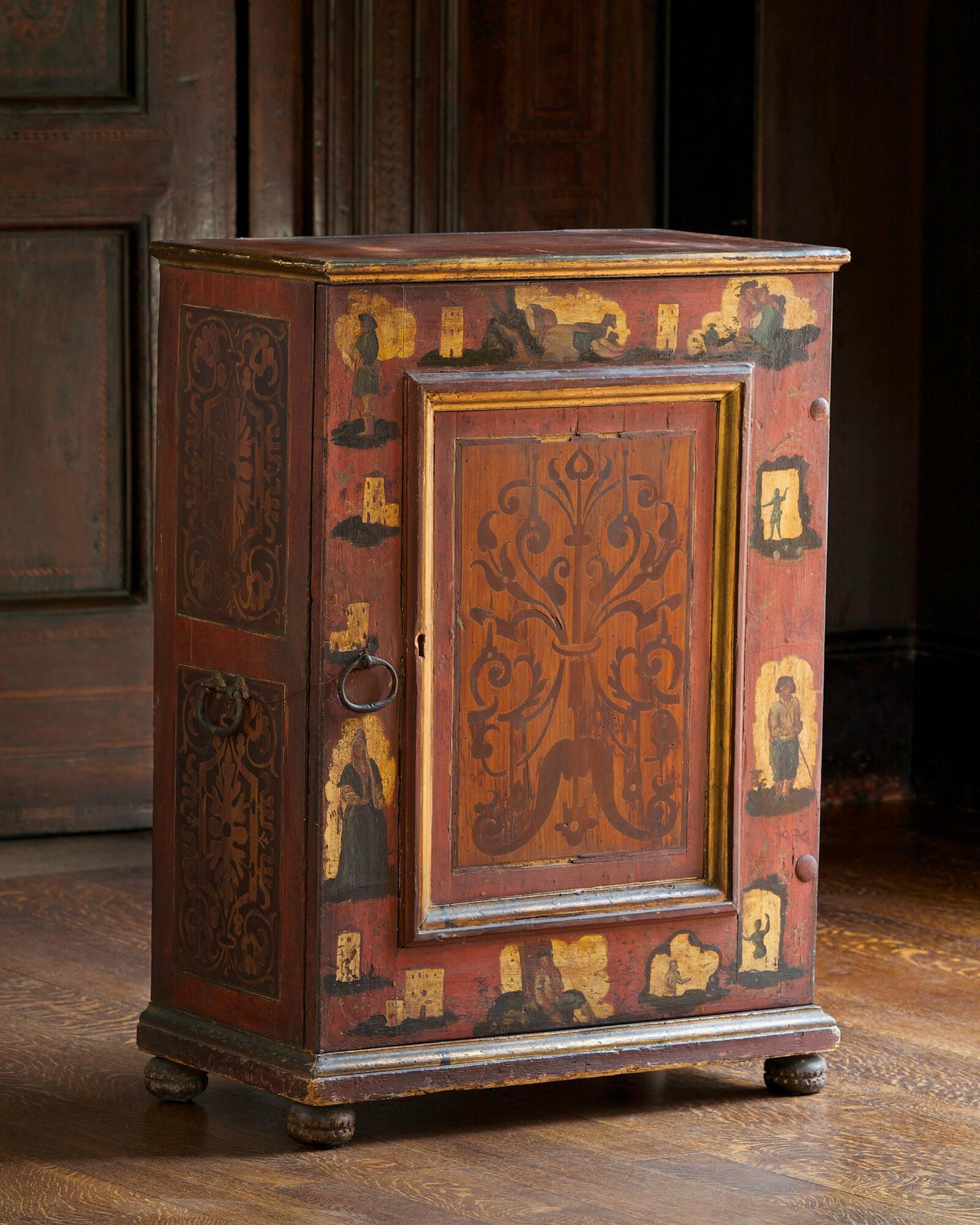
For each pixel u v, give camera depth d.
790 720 3.43
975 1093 3.51
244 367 3.20
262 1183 3.11
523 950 3.30
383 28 5.07
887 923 4.46
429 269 3.11
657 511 3.32
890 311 5.41
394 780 3.20
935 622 5.49
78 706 5.04
